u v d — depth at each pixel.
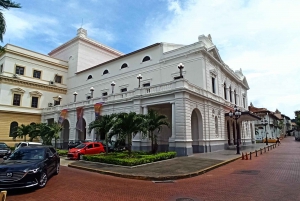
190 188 8.11
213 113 25.47
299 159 15.91
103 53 47.69
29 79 38.78
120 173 10.70
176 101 19.75
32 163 8.22
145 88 22.78
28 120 37.44
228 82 34.28
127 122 15.28
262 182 8.77
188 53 25.86
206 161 14.70
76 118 30.88
